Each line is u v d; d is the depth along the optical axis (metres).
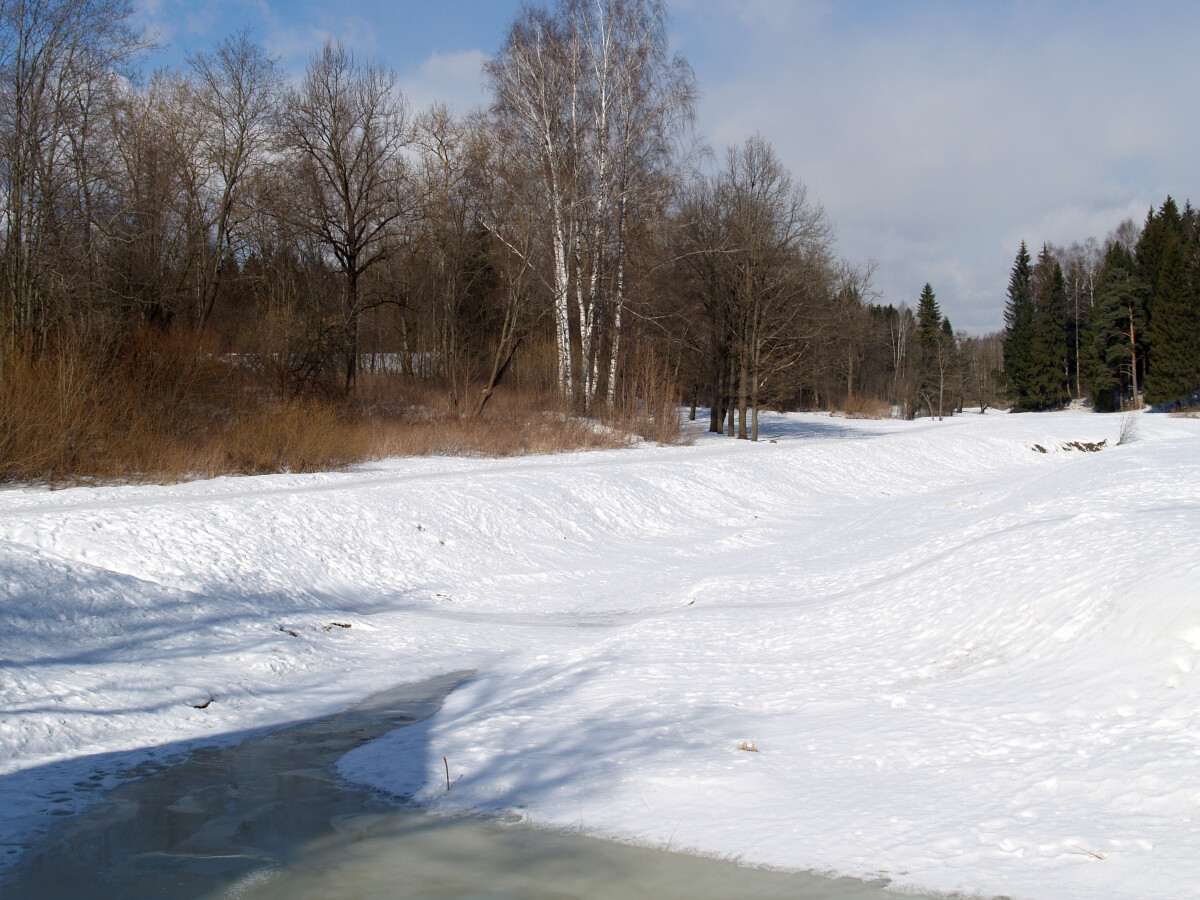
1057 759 5.68
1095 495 14.31
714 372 44.12
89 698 8.52
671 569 17.39
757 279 39.25
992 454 36.66
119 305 28.00
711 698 8.29
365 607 14.28
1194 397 61.78
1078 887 4.21
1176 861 4.29
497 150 36.62
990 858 4.64
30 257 24.72
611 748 7.04
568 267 36.28
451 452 28.77
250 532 15.10
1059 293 79.75
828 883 4.58
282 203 33.97
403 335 43.03
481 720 8.17
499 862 5.18
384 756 7.36
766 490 26.84
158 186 34.59
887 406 80.69
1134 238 95.25
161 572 12.80
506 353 35.00
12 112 24.98
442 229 42.59
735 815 5.60
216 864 5.24
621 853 5.22
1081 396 81.56
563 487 22.22
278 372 29.08
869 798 5.61
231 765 7.27
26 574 10.78
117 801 6.41
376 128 34.25
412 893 4.78
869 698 7.70
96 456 20.14
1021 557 9.97
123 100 30.62
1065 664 7.15
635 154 35.66
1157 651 6.54
